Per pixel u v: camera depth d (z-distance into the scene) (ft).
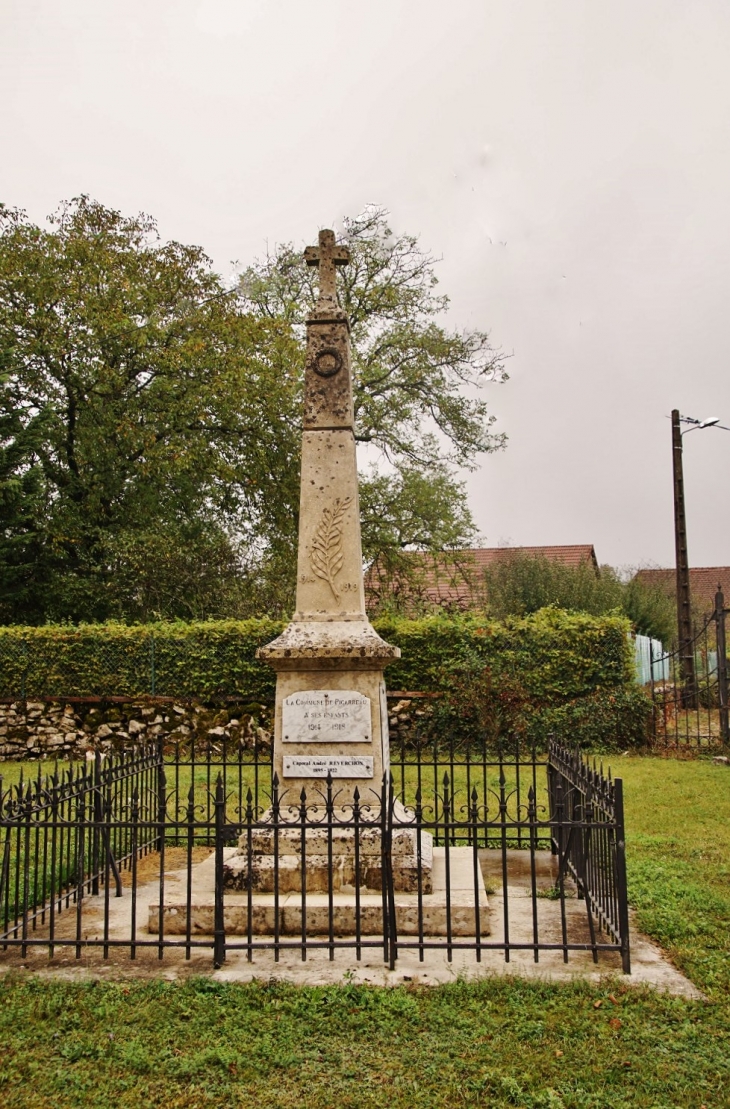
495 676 53.21
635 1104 12.97
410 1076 13.74
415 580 91.40
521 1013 15.58
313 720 21.94
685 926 19.83
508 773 44.01
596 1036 14.83
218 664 55.16
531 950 18.65
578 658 53.98
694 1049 14.43
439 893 20.33
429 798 36.17
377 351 90.12
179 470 76.07
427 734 52.85
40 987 16.71
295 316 86.17
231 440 81.05
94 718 54.49
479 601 95.14
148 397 77.25
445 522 90.07
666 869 24.76
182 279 76.38
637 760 49.29
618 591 90.07
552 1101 12.95
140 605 76.74
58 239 72.79
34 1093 13.42
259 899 20.07
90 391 76.95
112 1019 15.51
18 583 76.95
